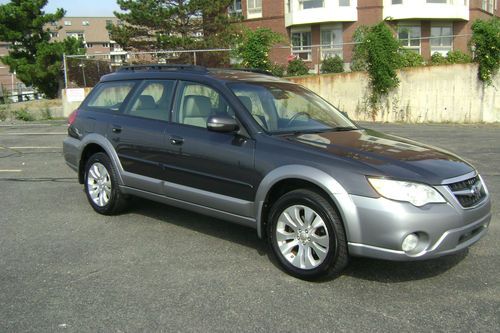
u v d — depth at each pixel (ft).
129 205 20.54
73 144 21.44
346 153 13.85
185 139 16.70
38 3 88.33
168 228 18.62
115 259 15.52
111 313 12.01
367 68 62.90
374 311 12.12
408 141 16.37
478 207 13.69
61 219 19.74
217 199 15.83
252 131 15.28
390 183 12.66
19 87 110.83
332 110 18.86
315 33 95.40
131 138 18.65
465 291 13.23
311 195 13.56
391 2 92.43
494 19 62.28
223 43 86.22
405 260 12.56
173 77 18.35
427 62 62.75
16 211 20.86
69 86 71.20
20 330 11.19
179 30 89.71
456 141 41.75
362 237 12.79
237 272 14.51
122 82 20.40
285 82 19.20
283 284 13.69
